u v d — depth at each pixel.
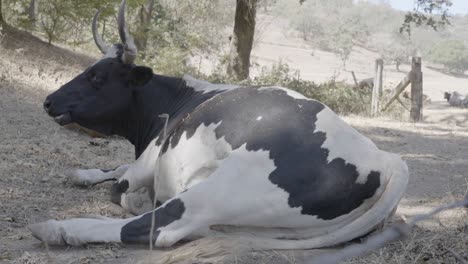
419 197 7.44
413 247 5.04
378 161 5.11
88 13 19.27
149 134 6.44
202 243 4.74
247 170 5.01
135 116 6.52
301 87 19.69
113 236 4.97
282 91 5.46
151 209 6.00
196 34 28.80
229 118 5.40
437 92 46.66
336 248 5.07
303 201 4.93
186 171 5.52
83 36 23.47
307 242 4.98
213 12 33.59
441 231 5.59
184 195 5.00
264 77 20.05
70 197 6.56
